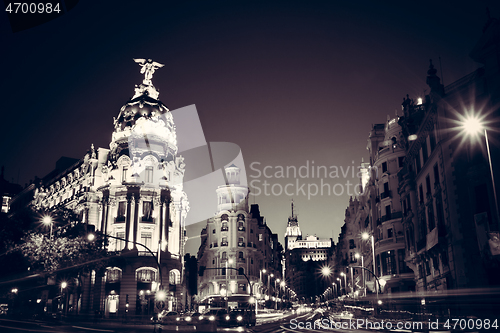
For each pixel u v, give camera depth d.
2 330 34.09
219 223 113.88
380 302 49.53
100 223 81.88
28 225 63.06
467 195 36.38
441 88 39.97
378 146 75.44
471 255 35.25
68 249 59.12
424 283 49.28
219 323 45.91
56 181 101.25
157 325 35.59
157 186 81.56
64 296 76.94
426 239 44.56
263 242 130.50
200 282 114.25
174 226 84.25
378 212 71.50
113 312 74.94
